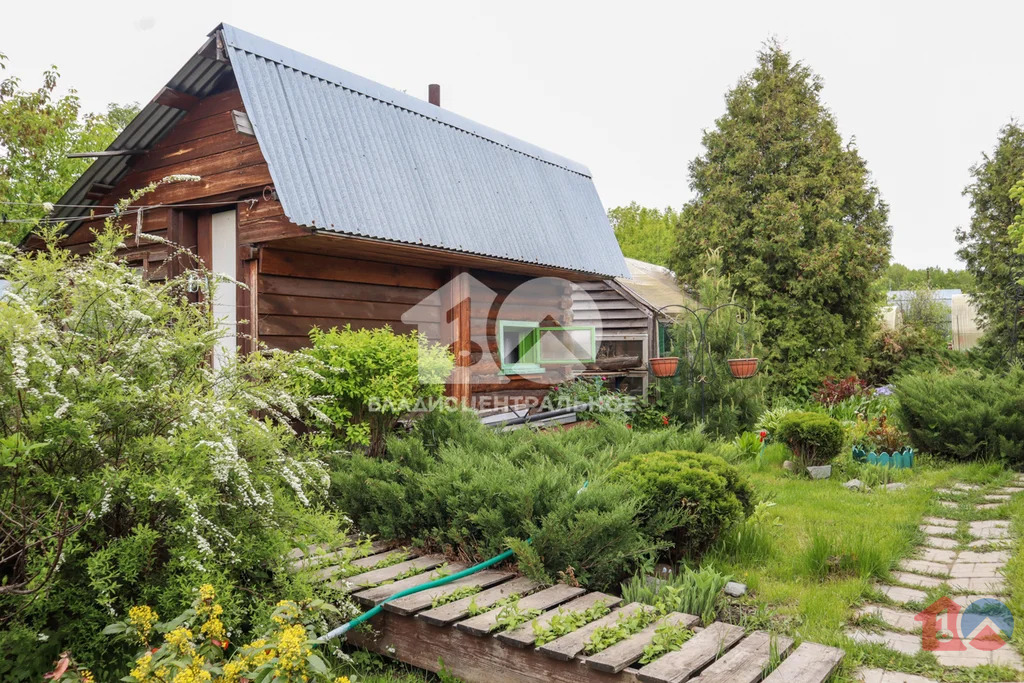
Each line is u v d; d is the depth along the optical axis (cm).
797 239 1770
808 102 1925
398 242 726
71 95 1453
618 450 666
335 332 672
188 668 260
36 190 1358
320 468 416
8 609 319
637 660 358
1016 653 405
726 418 1233
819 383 1755
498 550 487
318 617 373
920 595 507
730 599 488
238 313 704
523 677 367
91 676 299
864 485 866
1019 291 1503
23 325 323
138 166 805
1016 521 686
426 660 402
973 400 1030
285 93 710
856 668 388
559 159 1209
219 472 335
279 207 670
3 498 315
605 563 475
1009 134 1728
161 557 367
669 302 1538
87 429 313
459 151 938
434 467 563
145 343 369
